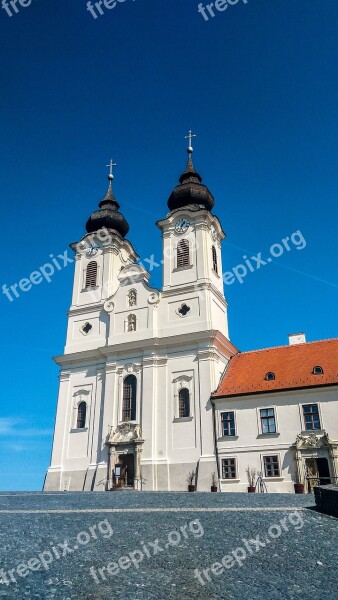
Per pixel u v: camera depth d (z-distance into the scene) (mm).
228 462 39219
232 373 44875
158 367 45875
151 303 48688
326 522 15062
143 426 43531
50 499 26469
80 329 52281
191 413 42500
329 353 42531
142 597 8742
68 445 46781
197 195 55469
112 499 25672
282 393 39219
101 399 47188
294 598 8641
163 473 41219
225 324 50625
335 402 37438
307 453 36594
